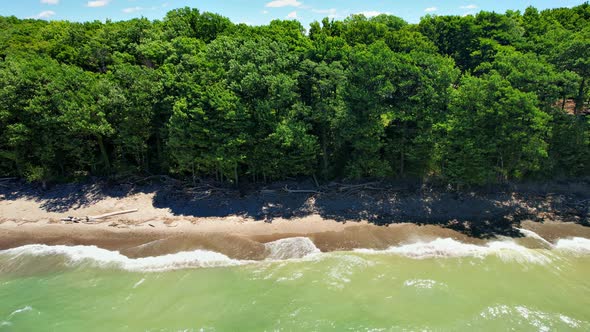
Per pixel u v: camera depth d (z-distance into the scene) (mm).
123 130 39438
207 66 38219
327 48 41625
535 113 32625
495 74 34781
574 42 37062
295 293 26422
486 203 38062
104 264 30375
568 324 23062
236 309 25016
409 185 40625
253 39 46625
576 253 30641
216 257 31094
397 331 22766
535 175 39688
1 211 38469
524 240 32688
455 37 53531
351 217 37031
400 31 50875
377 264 29625
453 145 35812
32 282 28312
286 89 35250
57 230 35719
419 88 36500
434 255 30750
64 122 38438
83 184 42250
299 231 34969
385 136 38906
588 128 36406
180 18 54375
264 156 38531
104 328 23609
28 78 38938
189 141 36312
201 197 39781
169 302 25859
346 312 24469
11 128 38500
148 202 39656
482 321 23469
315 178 41375
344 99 36594
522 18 57406
